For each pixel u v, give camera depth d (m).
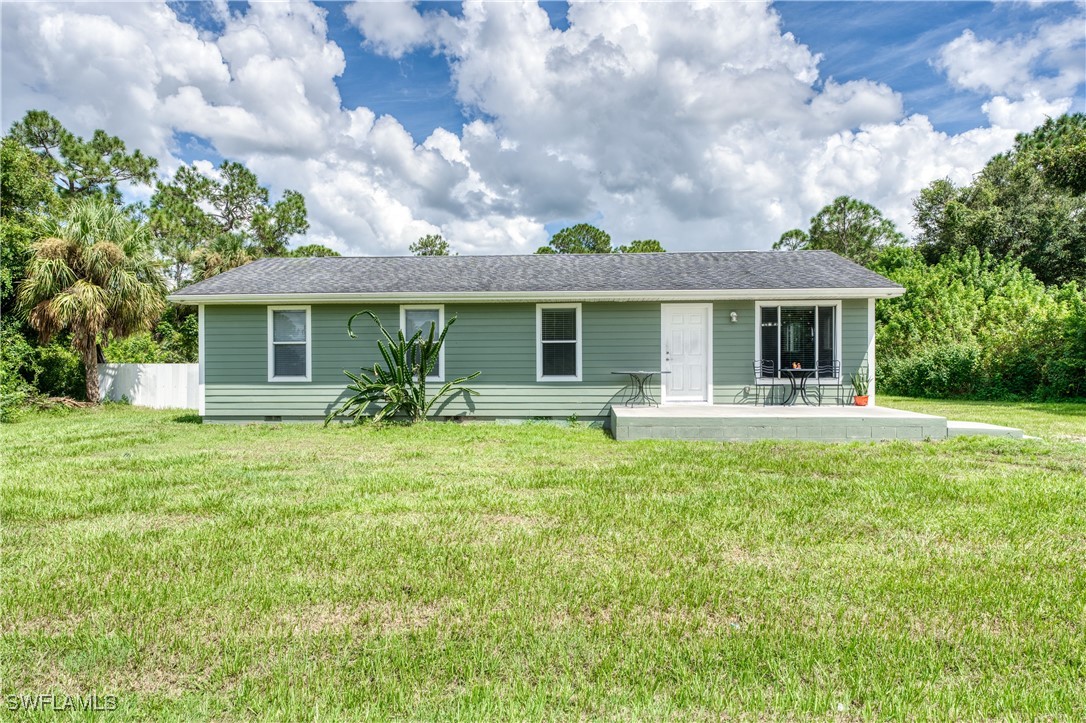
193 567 3.57
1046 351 14.82
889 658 2.53
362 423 10.75
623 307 10.89
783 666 2.46
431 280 11.44
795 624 2.84
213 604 3.06
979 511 4.69
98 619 2.89
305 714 2.13
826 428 8.65
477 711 2.15
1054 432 9.06
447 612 2.97
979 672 2.45
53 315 12.38
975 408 12.87
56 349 14.27
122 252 13.39
